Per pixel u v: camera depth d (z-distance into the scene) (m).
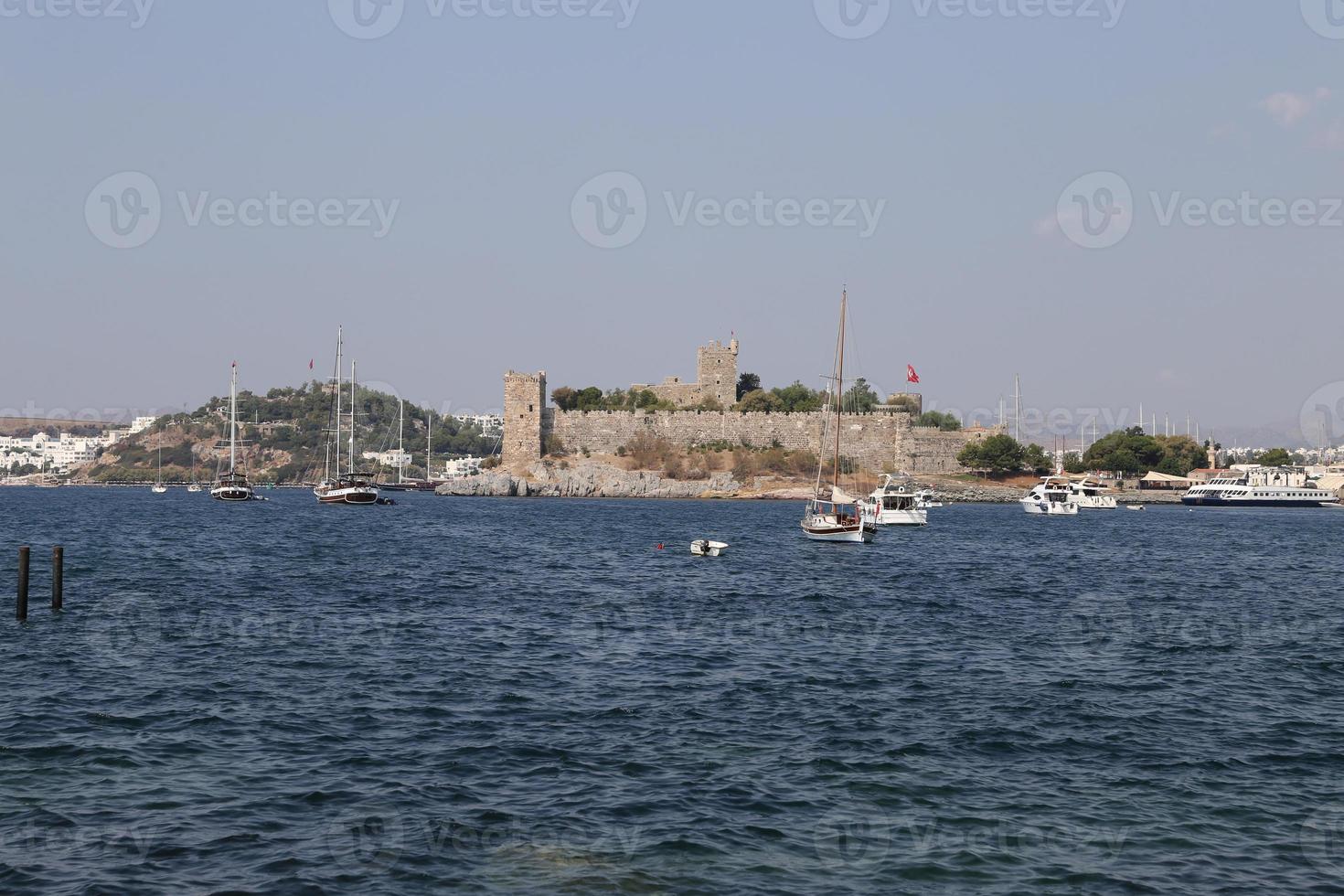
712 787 24.00
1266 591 62.50
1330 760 26.55
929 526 125.56
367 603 50.44
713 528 113.06
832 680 34.44
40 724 27.86
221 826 21.47
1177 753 26.92
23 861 19.66
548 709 30.42
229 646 38.34
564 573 66.00
